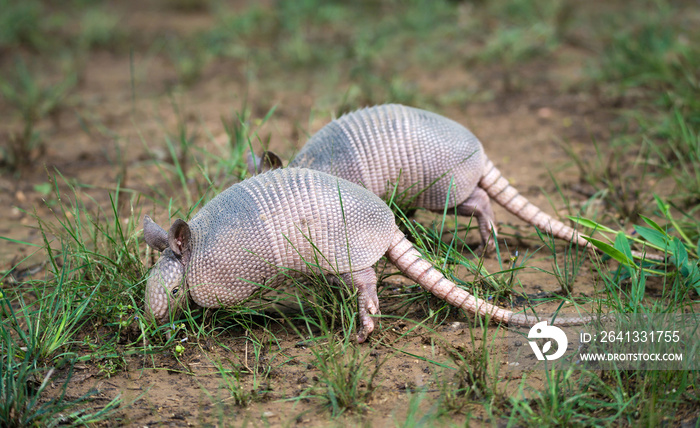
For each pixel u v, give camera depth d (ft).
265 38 54.65
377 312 18.15
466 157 21.83
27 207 28.50
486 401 15.39
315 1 60.54
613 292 17.66
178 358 18.03
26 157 33.12
